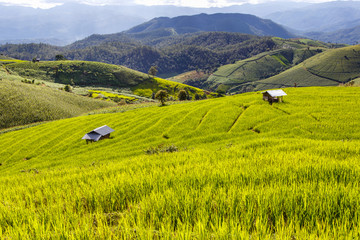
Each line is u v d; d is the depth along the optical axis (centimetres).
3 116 8612
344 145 1501
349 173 716
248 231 350
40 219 473
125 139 4400
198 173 757
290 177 676
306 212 416
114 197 595
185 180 695
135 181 721
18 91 10175
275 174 730
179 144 3559
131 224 418
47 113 9619
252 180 669
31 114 9181
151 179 729
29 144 4962
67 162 3522
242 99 5625
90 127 5594
